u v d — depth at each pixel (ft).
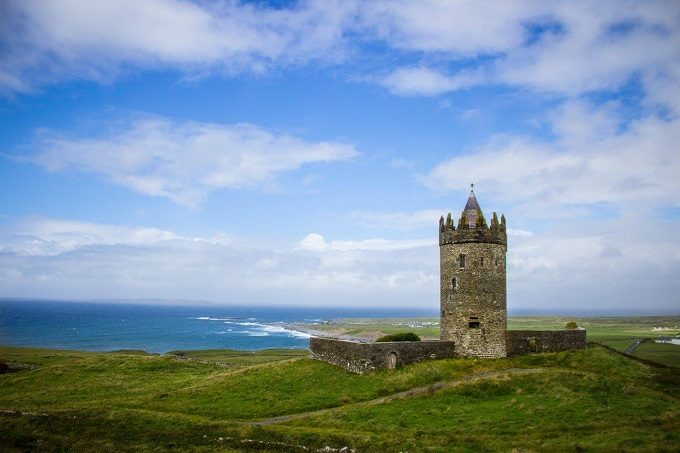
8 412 152.46
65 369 223.92
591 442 100.42
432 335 551.59
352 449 109.09
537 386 144.97
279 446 113.29
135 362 234.79
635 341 393.29
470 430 115.03
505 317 186.91
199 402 156.15
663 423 110.73
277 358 369.09
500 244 188.85
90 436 126.72
